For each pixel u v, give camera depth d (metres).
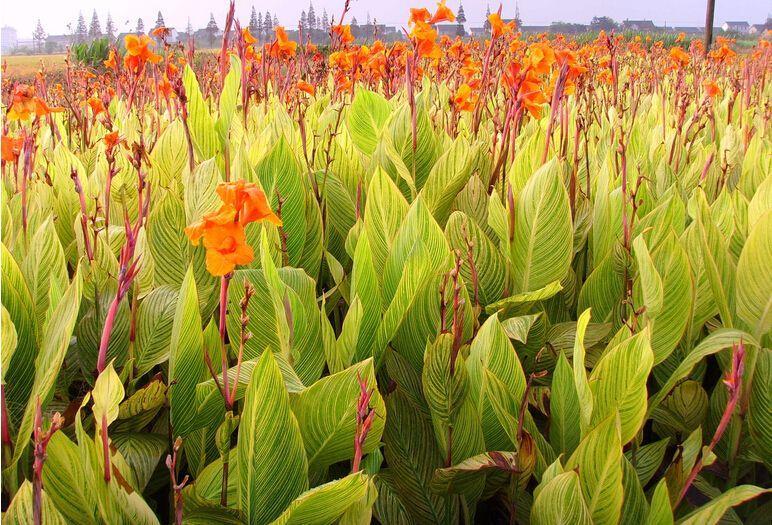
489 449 1.38
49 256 1.51
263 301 1.44
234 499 1.14
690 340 1.59
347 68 3.62
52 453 1.00
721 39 7.11
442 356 1.27
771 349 1.41
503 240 1.79
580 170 2.46
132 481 1.10
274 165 1.71
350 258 2.07
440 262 1.54
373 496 1.04
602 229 1.86
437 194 2.01
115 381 0.97
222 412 1.28
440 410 1.30
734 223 1.73
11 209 1.88
